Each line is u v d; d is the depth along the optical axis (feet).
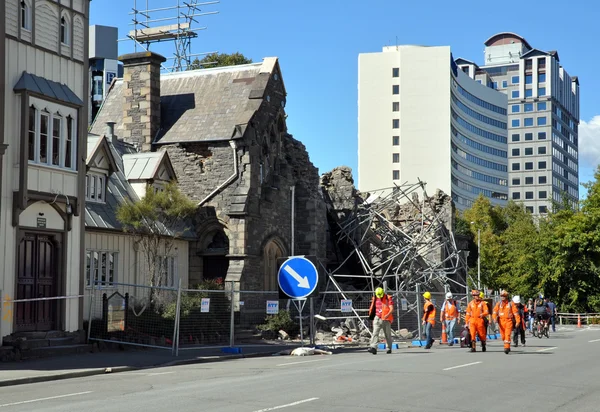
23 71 83.76
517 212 341.62
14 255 81.20
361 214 159.02
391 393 51.03
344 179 161.79
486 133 549.95
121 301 100.12
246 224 121.70
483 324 92.89
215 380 59.77
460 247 193.57
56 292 87.56
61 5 89.86
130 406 44.93
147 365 75.41
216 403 45.98
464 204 503.20
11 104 81.76
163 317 97.40
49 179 86.07
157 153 119.24
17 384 61.36
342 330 121.49
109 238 103.09
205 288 110.83
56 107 87.20
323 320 126.72
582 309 220.43
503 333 88.38
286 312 118.93
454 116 479.00
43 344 82.12
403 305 122.21
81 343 88.07
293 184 138.00
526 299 228.43
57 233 87.86
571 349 97.71
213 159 126.00
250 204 122.31
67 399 49.29
